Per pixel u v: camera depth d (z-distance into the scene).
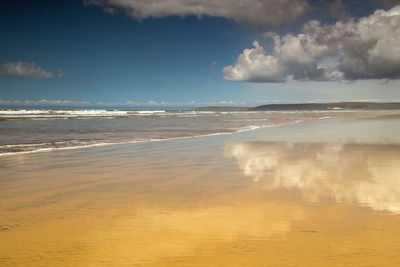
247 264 3.01
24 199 5.16
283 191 5.57
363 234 3.64
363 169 7.43
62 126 24.12
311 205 4.73
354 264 2.98
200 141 13.92
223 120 37.41
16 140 14.16
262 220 4.14
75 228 3.91
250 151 10.68
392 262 3.01
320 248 3.31
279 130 20.33
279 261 3.06
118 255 3.21
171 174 7.11
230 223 4.05
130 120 35.62
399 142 12.91
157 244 3.46
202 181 6.40
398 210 4.47
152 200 5.10
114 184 6.20
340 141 13.44
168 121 33.97
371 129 20.62
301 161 8.62
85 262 3.08
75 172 7.36
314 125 25.91
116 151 10.86
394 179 6.40
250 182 6.27
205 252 3.26
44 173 7.23
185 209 4.63
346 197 5.14
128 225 4.00
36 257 3.18
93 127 23.31
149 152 10.61
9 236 3.67
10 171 7.45
